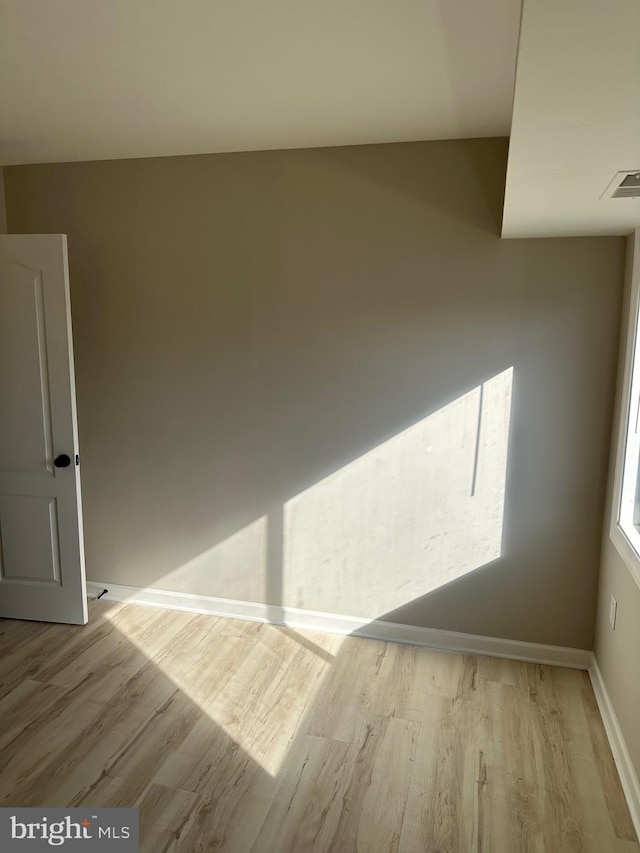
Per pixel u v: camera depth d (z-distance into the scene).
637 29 0.94
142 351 3.27
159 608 3.45
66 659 2.90
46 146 2.94
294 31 1.80
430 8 1.66
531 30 0.95
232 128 2.66
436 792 2.11
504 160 2.72
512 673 2.86
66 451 3.09
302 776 2.17
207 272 3.12
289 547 3.21
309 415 3.08
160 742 2.33
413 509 3.02
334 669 2.85
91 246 3.26
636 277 2.40
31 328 3.02
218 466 3.25
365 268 2.92
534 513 2.89
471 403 2.88
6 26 1.78
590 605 2.88
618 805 2.07
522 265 2.76
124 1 1.64
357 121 2.56
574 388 2.78
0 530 3.24
